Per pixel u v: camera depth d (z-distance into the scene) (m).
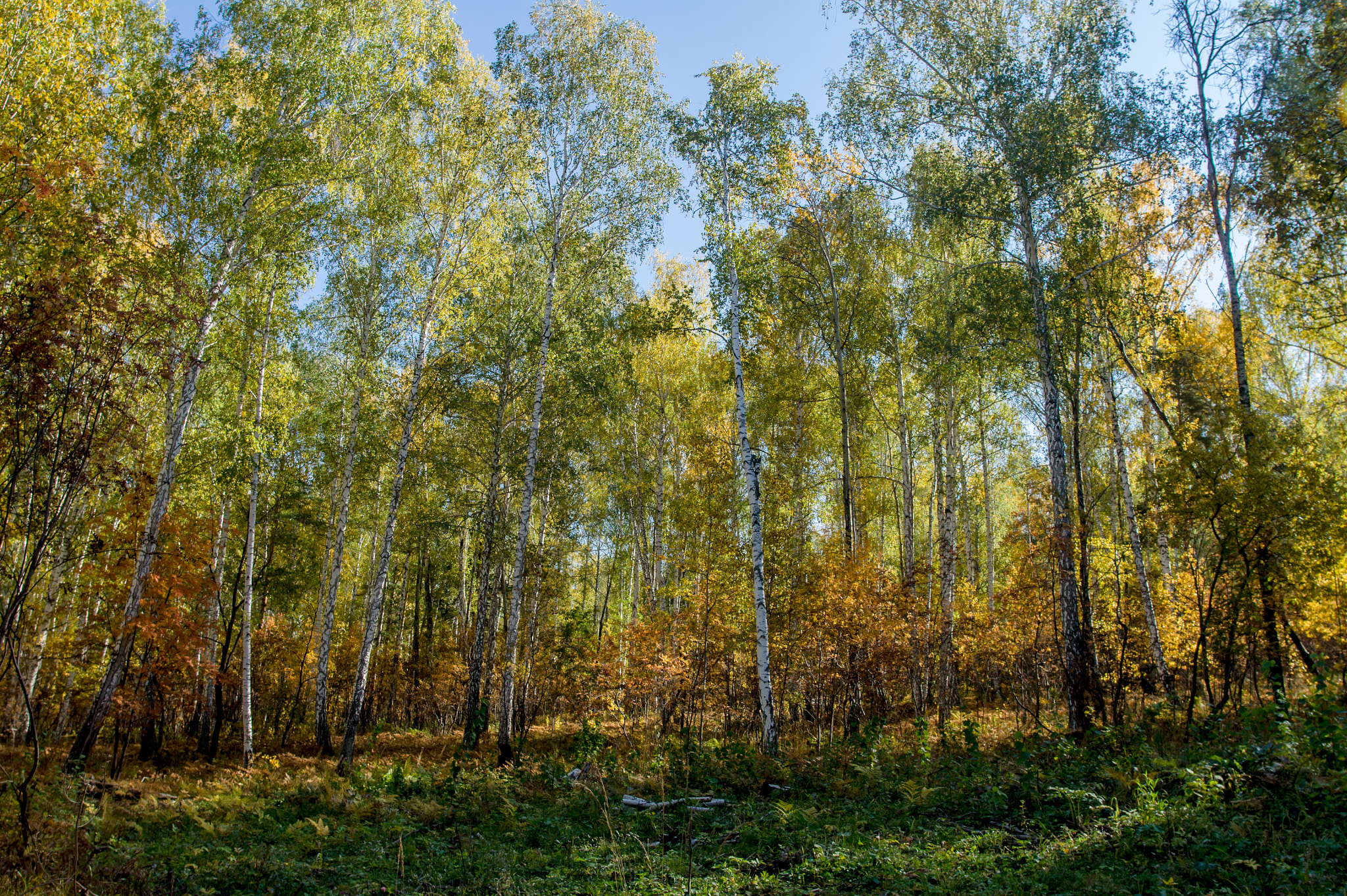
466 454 19.95
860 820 7.95
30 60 11.73
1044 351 13.76
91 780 10.96
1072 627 12.37
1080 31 13.51
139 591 12.52
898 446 27.53
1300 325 15.58
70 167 10.59
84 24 12.70
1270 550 10.69
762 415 20.86
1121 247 15.84
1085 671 12.14
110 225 11.40
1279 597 10.81
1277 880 4.82
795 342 21.36
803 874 6.34
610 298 19.73
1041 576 14.20
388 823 9.15
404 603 27.25
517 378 18.59
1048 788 8.02
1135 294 15.98
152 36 15.66
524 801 10.70
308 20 14.11
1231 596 11.11
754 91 15.16
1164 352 15.38
